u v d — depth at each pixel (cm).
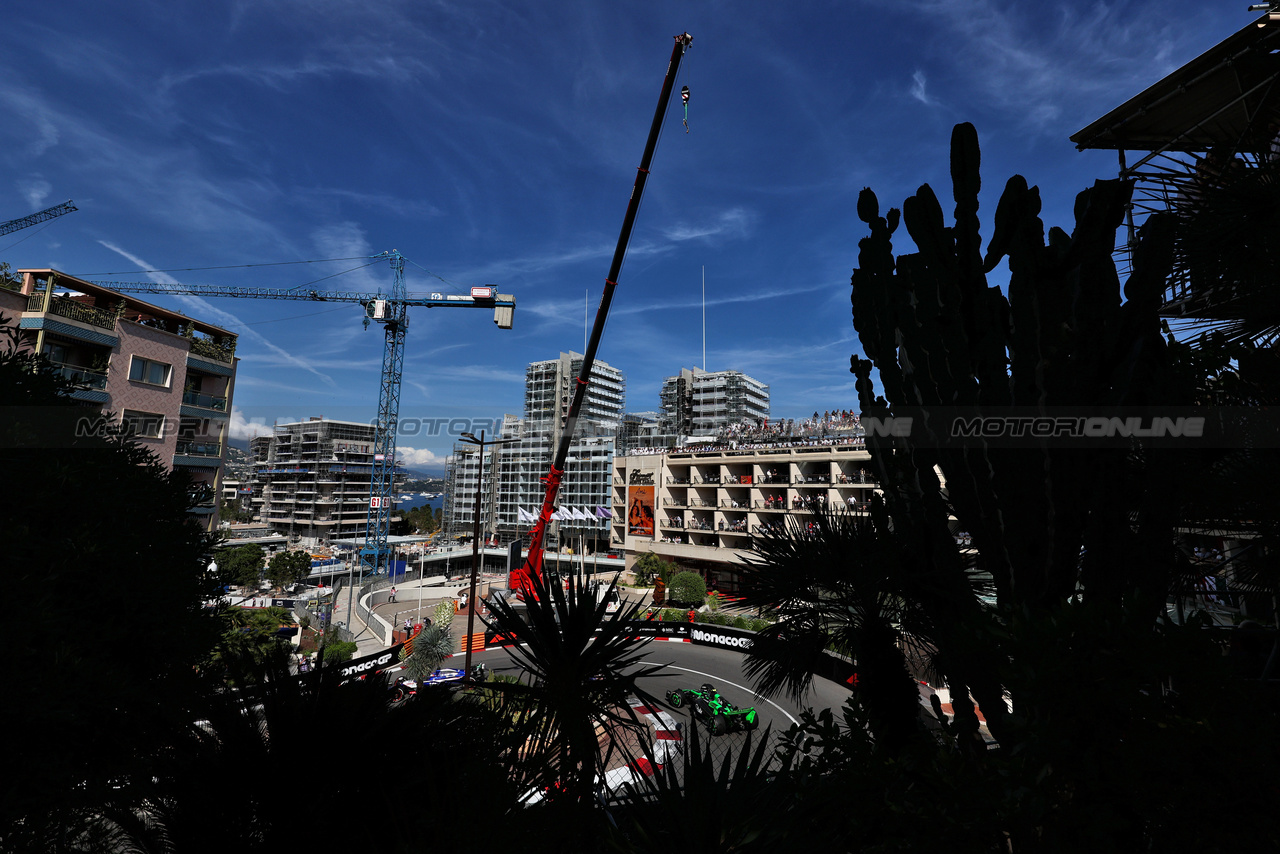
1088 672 193
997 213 332
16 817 324
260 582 5738
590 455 8906
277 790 281
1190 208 373
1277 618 328
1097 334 298
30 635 354
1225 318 396
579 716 332
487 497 10194
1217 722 175
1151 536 284
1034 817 189
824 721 287
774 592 438
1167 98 759
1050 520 297
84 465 460
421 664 2134
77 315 2198
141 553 464
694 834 262
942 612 359
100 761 341
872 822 238
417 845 252
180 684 327
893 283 399
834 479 4103
